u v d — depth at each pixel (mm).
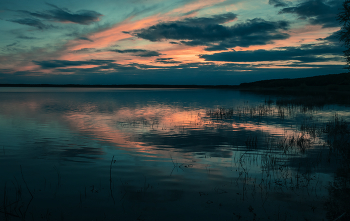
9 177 8133
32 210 5973
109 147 12328
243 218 5602
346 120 20438
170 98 55969
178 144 12992
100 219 5574
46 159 10180
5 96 60906
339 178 8016
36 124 19547
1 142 13336
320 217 5645
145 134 15750
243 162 9852
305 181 7797
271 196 6762
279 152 11391
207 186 7441
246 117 23922
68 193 6914
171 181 7816
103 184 7555
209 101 46344
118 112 28312
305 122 20375
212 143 13242
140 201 6453
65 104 38688
